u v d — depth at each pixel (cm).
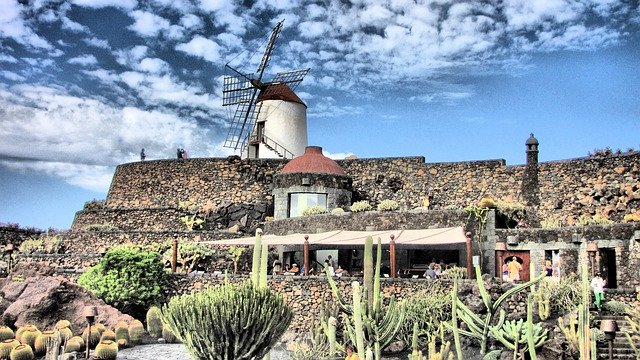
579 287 2455
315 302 2836
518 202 3884
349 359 1756
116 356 2191
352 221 3547
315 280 2859
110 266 2989
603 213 3522
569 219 3522
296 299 2858
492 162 4125
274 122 5241
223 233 4009
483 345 2167
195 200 4584
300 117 5347
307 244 3019
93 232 4000
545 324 2252
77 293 2711
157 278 3044
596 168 3691
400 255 3259
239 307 1527
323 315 2516
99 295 2884
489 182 4097
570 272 2891
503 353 2103
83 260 3559
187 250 3559
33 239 4088
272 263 3778
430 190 4250
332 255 3500
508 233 3088
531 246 3017
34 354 2202
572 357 2033
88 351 2220
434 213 3322
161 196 4672
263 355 1588
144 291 2962
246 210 4369
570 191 3759
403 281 2728
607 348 2097
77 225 4641
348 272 3250
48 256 3597
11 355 2064
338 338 2542
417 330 2108
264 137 5222
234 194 4534
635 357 2045
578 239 2903
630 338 2025
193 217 4328
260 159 4600
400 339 2328
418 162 4341
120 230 4084
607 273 2889
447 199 4184
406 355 2266
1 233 4178
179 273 3125
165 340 2636
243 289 1568
